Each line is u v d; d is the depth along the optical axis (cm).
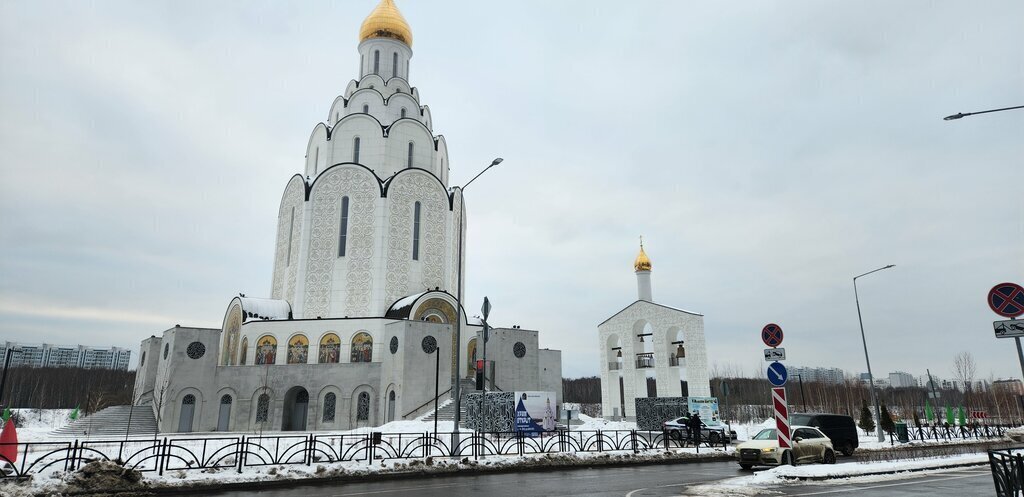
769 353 2027
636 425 4316
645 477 1864
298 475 1744
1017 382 10406
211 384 4322
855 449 2856
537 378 4975
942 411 8088
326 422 4278
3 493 1369
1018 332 1027
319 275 4975
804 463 2125
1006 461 1049
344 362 4484
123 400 7281
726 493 1467
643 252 6169
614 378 5966
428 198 5328
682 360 5425
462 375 4544
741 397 9394
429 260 5191
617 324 5981
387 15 5956
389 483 1720
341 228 5078
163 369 4381
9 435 1583
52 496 1412
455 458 2125
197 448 2555
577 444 2898
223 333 5159
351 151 5422
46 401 9194
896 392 11731
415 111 5809
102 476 1532
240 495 1488
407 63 6075
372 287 4856
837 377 17400
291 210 5375
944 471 1958
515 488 1602
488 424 3469
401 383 4028
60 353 15125
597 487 1617
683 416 3844
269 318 4791
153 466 2008
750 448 2111
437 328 4266
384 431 3438
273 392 4347
